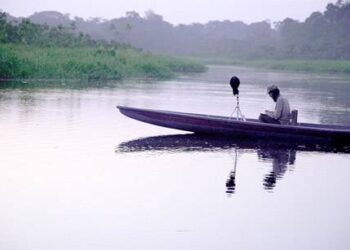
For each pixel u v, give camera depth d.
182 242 8.51
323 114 24.78
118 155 14.15
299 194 11.26
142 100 26.91
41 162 13.01
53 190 10.80
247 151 15.39
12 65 34.03
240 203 10.50
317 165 13.95
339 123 21.89
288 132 16.77
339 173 13.16
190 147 15.60
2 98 24.33
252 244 8.56
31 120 18.73
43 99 24.78
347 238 8.93
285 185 11.91
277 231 9.15
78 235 8.61
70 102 24.20
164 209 9.95
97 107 23.00
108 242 8.39
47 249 8.08
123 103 25.00
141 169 12.77
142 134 17.27
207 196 10.84
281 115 17.44
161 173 12.48
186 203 10.35
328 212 10.19
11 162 12.91
